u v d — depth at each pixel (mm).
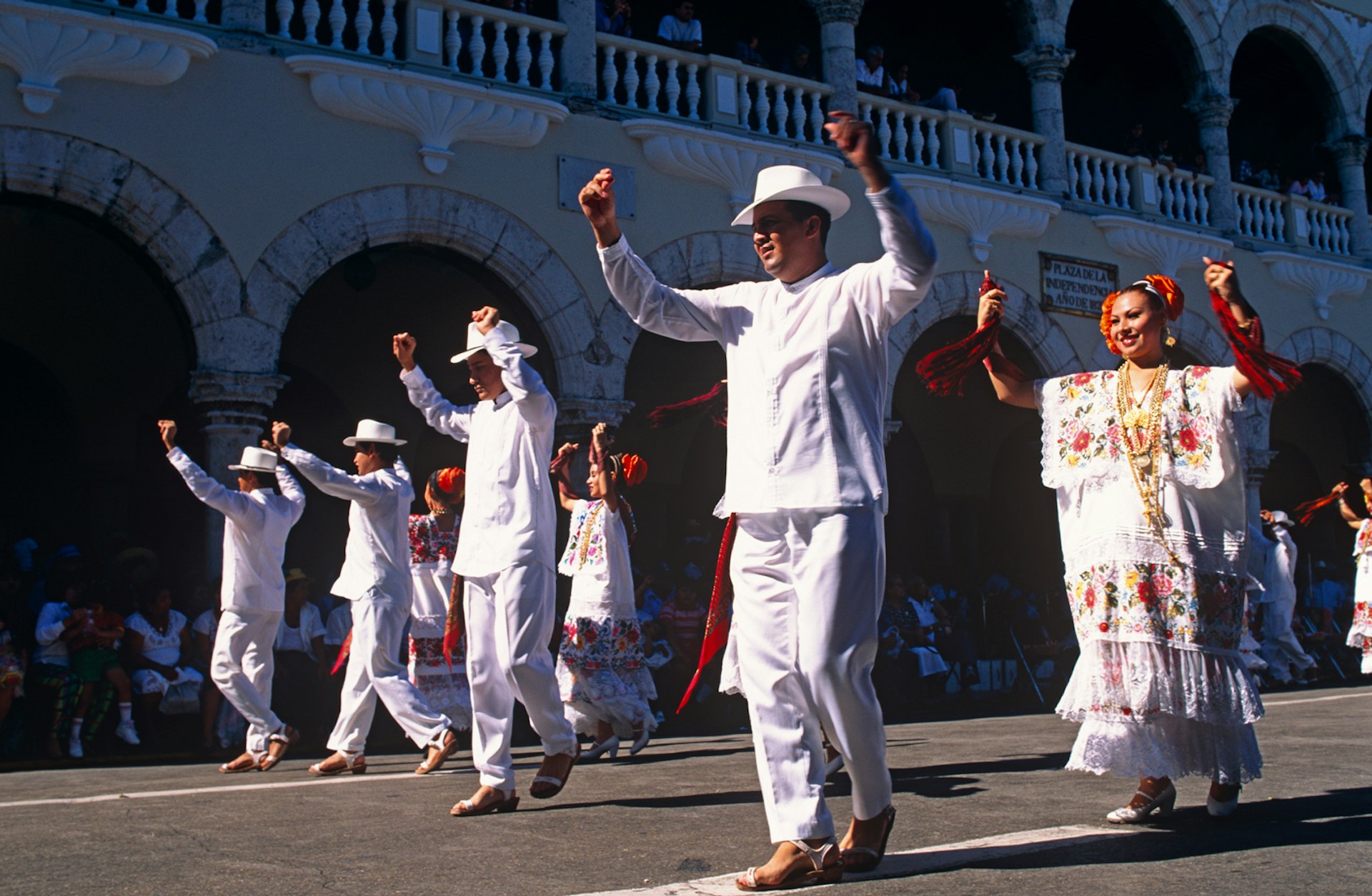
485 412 5285
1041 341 15312
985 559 19531
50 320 13180
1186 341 16641
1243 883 3121
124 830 4602
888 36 19016
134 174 9930
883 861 3555
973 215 14688
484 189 11594
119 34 9828
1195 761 4199
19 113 9555
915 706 13680
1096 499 4434
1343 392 18812
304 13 11055
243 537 7605
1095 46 19969
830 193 3643
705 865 3635
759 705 3441
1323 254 18484
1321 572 18000
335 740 7027
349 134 10977
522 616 4957
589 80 12438
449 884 3412
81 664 9289
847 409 3475
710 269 12820
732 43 17594
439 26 11594
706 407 4516
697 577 13531
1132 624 4188
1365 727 8141
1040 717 10734
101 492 13461
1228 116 17594
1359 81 19188
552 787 5180
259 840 4281
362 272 11742
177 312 10297
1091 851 3656
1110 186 16516
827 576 3363
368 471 7168
